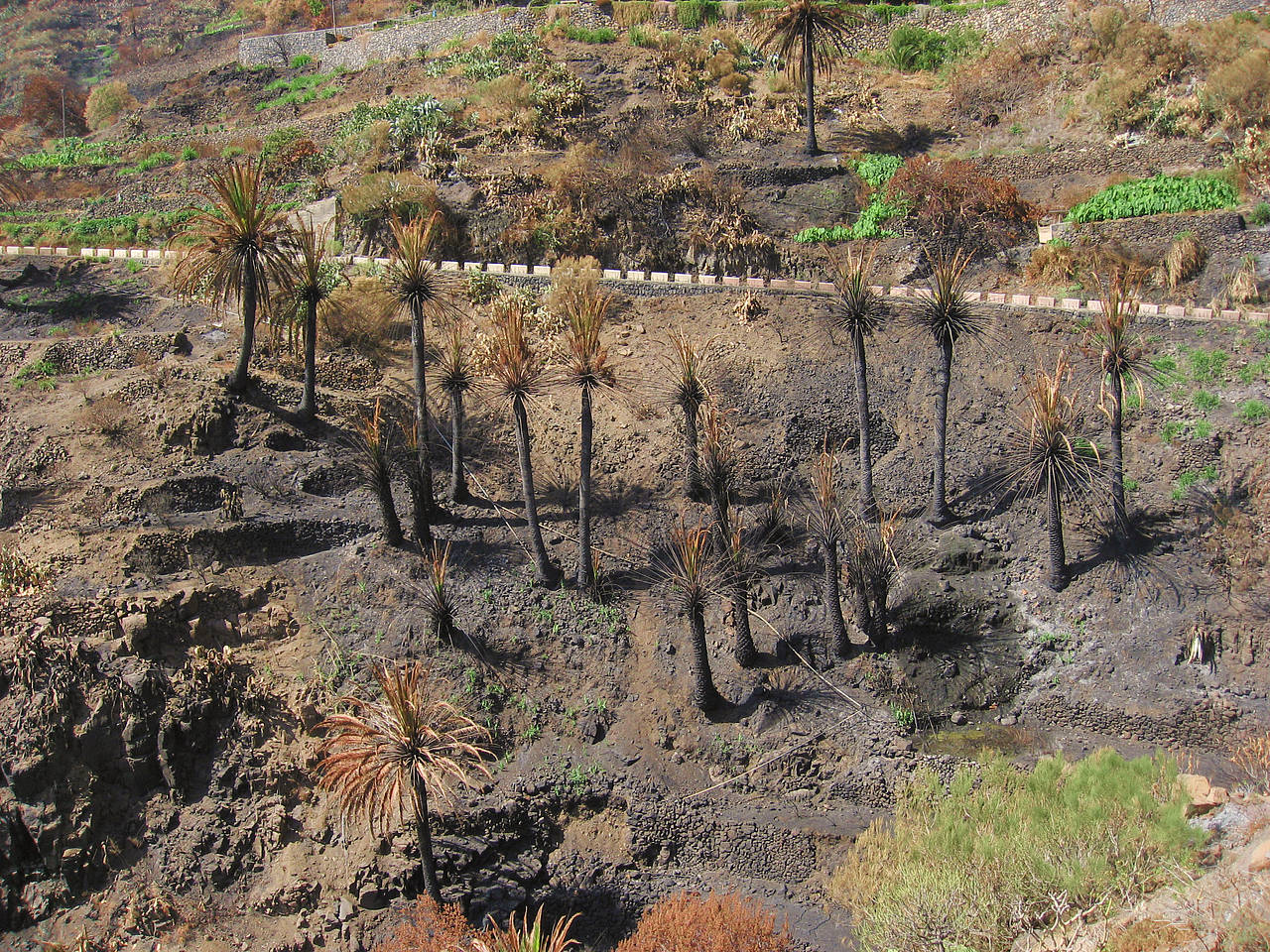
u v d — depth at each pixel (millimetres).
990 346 40562
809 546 35469
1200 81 50562
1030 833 23656
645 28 65938
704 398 35938
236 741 29250
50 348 41500
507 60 64312
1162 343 39531
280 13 91500
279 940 26203
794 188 51531
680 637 33062
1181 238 43031
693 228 49000
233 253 36812
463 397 40281
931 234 47500
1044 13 59781
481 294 45906
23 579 31109
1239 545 32688
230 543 33812
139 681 28797
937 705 31578
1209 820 24109
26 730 27750
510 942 21781
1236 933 19031
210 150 66375
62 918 26578
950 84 58750
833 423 38500
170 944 26047
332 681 31109
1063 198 48125
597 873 28188
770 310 44156
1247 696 30172
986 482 36219
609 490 37406
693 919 23672
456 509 36812
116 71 100938
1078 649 32188
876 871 25297
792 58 60031
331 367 41312
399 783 23219
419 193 49719
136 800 28266
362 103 62312
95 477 35656
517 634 32812
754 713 31094
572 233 48906
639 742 30703
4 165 67375
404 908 26469
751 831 28359
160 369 39719
